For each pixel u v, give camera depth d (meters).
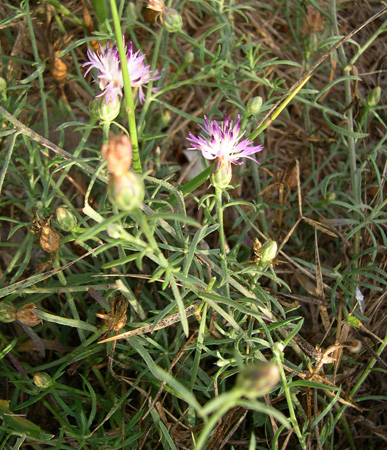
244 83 0.31
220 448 0.18
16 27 0.27
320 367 0.19
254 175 0.25
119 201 0.12
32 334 0.19
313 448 0.20
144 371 0.18
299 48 0.31
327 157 0.31
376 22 0.34
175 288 0.14
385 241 0.22
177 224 0.18
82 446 0.18
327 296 0.23
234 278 0.20
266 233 0.25
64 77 0.25
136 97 0.24
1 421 0.18
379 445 0.22
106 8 0.25
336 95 0.32
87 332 0.21
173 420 0.20
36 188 0.22
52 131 0.27
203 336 0.18
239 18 0.32
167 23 0.22
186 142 0.29
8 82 0.25
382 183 0.25
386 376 0.23
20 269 0.19
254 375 0.09
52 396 0.20
